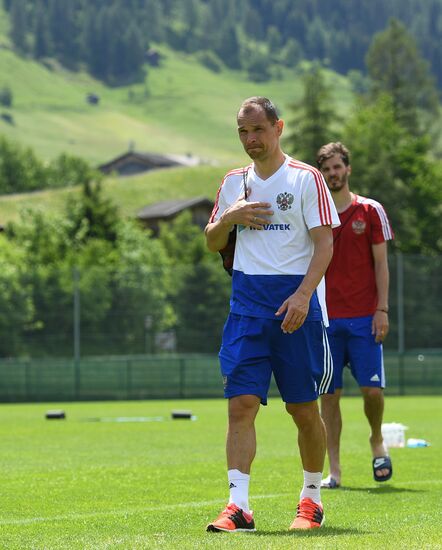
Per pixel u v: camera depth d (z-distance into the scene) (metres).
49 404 46.81
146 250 85.19
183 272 54.47
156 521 10.33
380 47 140.62
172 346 54.25
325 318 10.16
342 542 8.52
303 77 106.38
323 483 13.60
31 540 9.10
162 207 116.75
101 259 78.69
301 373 9.92
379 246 14.14
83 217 90.50
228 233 10.18
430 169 110.94
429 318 53.66
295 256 9.95
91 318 53.50
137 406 43.06
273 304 9.88
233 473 9.63
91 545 8.67
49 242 82.75
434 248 108.44
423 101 142.88
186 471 15.61
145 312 53.84
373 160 101.75
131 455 18.75
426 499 12.10
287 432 25.00
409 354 49.50
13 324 53.09
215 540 8.74
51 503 11.94
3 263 60.53
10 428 27.36
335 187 14.16
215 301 54.66
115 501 12.10
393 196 99.69
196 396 50.03
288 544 8.40
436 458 17.34
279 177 10.00
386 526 9.82
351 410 35.91
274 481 14.13
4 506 11.68
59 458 18.22
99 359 49.59
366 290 14.19
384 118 114.44
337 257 14.20
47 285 53.31
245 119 9.91
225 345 9.97
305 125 105.19
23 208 87.44
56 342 53.31
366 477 14.72
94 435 24.42
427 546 8.27
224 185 10.41
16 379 48.91
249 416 9.77
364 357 14.05
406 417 30.88
